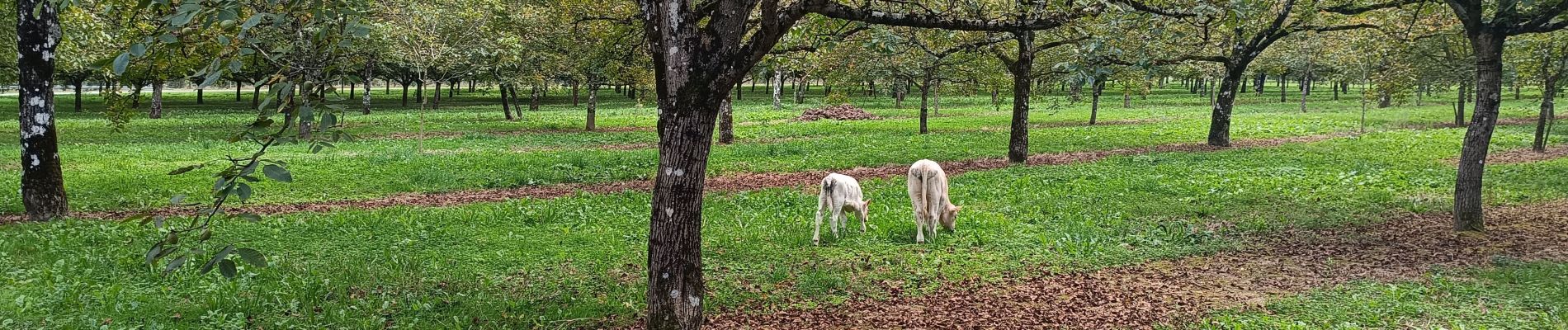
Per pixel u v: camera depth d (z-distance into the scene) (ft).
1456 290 29.55
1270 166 68.39
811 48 36.32
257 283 30.25
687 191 22.00
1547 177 57.21
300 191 55.67
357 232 40.37
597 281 31.83
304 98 14.38
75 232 39.45
